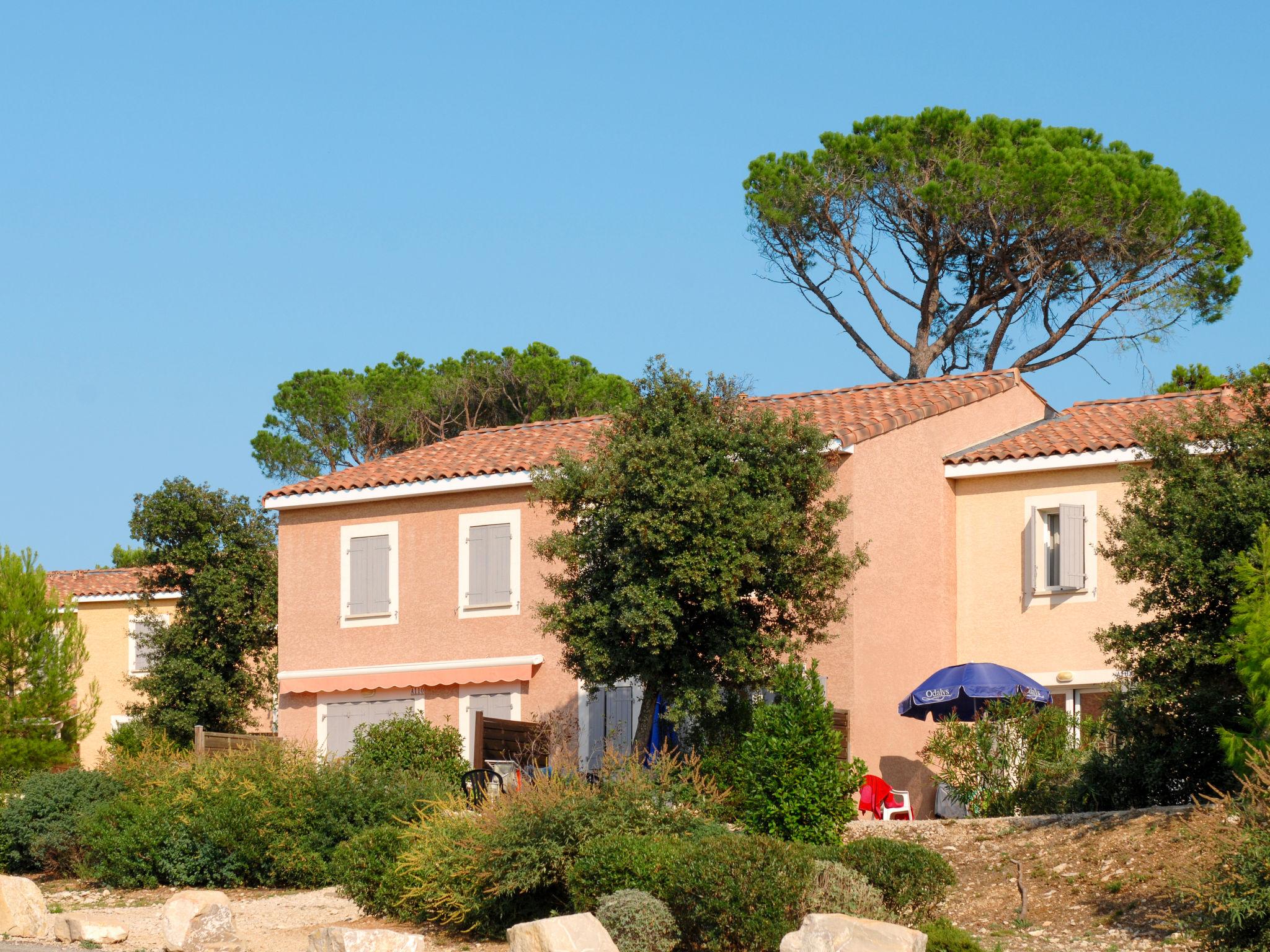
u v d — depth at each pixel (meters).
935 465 30.95
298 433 53.03
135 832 25.03
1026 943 16.64
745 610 24.27
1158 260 41.34
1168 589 20.47
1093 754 22.33
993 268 43.16
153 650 41.66
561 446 33.25
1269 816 15.58
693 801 20.42
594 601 24.20
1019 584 30.30
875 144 43.22
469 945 18.91
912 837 21.12
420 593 32.78
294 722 33.62
